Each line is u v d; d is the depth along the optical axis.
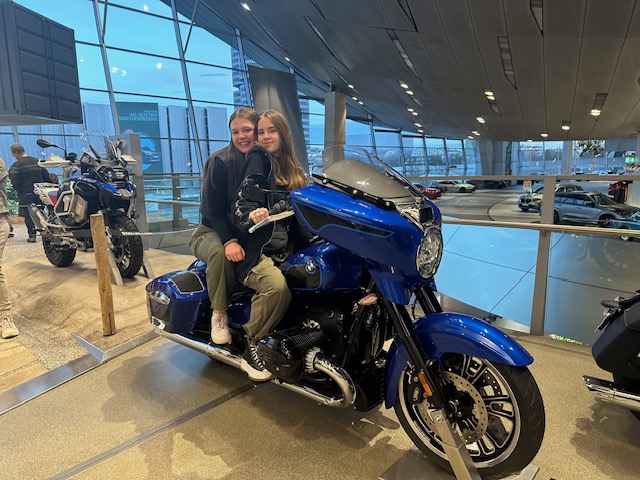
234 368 3.15
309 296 2.30
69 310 4.22
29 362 3.33
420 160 30.11
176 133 16.25
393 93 19.03
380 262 1.85
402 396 2.12
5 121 6.99
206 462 2.18
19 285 5.08
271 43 17.89
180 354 3.40
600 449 2.21
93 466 2.18
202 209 2.56
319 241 2.39
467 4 9.61
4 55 6.05
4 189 3.79
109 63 14.58
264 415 2.56
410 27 11.50
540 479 2.01
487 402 1.92
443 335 1.87
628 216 6.36
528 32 10.24
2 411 2.68
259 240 2.32
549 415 2.49
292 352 2.07
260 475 2.08
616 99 14.79
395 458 2.17
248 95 18.16
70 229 5.14
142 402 2.74
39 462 2.22
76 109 7.38
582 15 9.24
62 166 5.70
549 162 32.53
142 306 4.34
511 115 18.81
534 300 3.59
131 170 5.94
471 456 1.99
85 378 3.06
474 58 12.44
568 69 12.27
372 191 1.90
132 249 4.98
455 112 19.94
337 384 2.05
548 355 3.21
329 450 2.24
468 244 5.36
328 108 20.45
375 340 2.27
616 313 2.33
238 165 2.50
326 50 15.97
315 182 2.09
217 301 2.53
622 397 2.16
